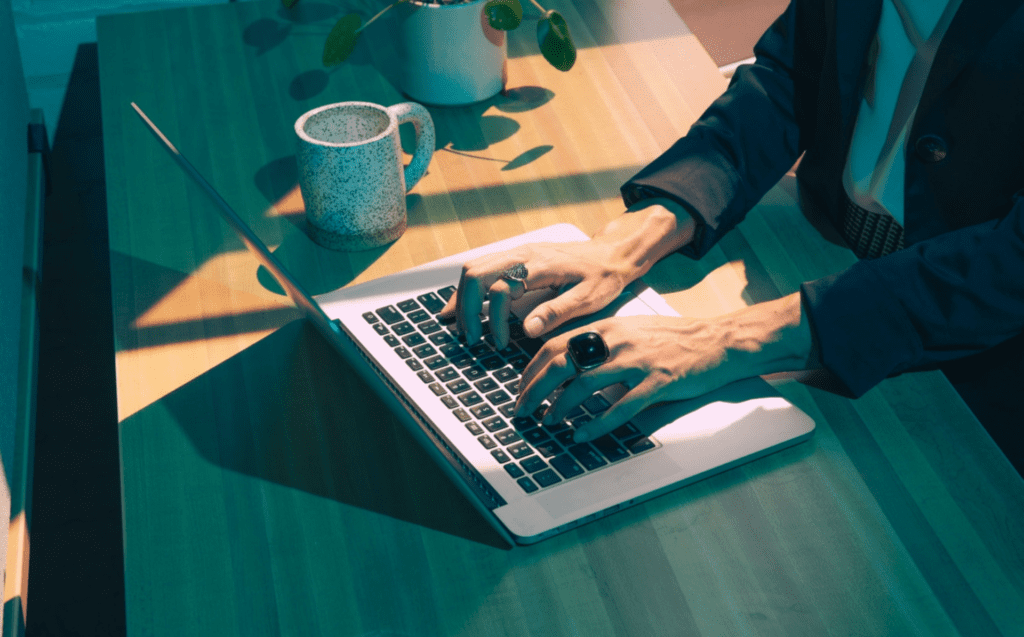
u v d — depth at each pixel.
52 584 1.67
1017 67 0.92
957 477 0.79
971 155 0.98
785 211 1.13
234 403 0.86
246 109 1.28
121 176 1.17
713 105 1.15
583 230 1.07
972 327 0.88
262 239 1.07
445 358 0.90
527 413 0.83
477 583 0.70
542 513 0.74
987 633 0.67
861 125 1.11
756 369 0.89
